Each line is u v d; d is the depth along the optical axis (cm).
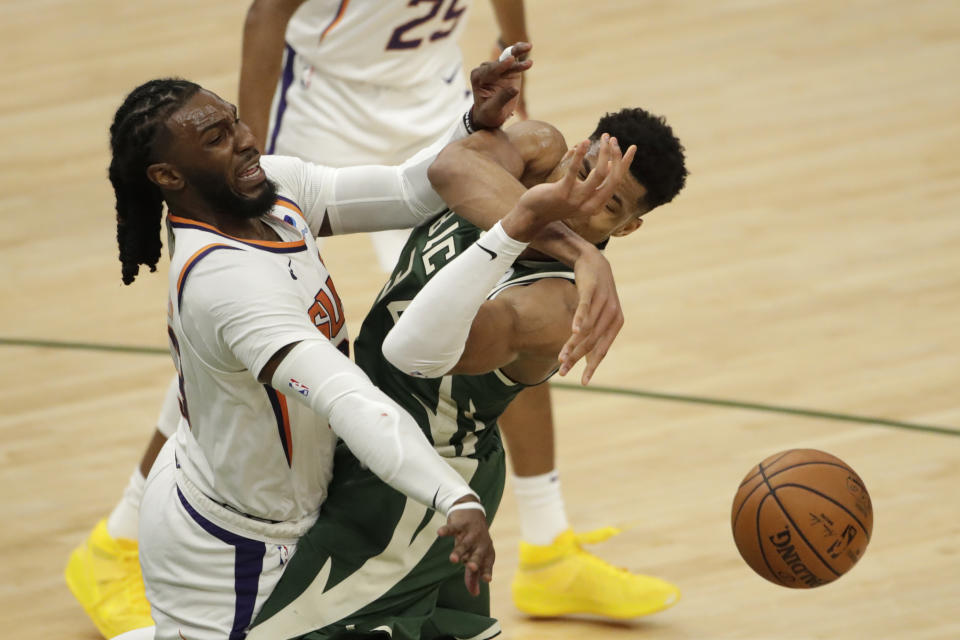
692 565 1053
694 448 1209
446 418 686
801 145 1827
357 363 709
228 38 2195
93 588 977
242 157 630
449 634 736
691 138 1845
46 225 1681
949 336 1381
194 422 662
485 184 640
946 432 1220
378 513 683
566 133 1831
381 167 712
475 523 569
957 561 1044
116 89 2041
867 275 1506
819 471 730
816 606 1000
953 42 2123
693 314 1439
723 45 2138
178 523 677
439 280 586
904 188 1705
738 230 1617
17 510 1135
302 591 678
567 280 648
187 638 684
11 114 1981
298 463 665
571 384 1325
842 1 2297
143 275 1563
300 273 649
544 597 998
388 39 1033
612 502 1135
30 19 2316
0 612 1009
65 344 1410
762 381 1312
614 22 2228
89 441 1236
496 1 1106
